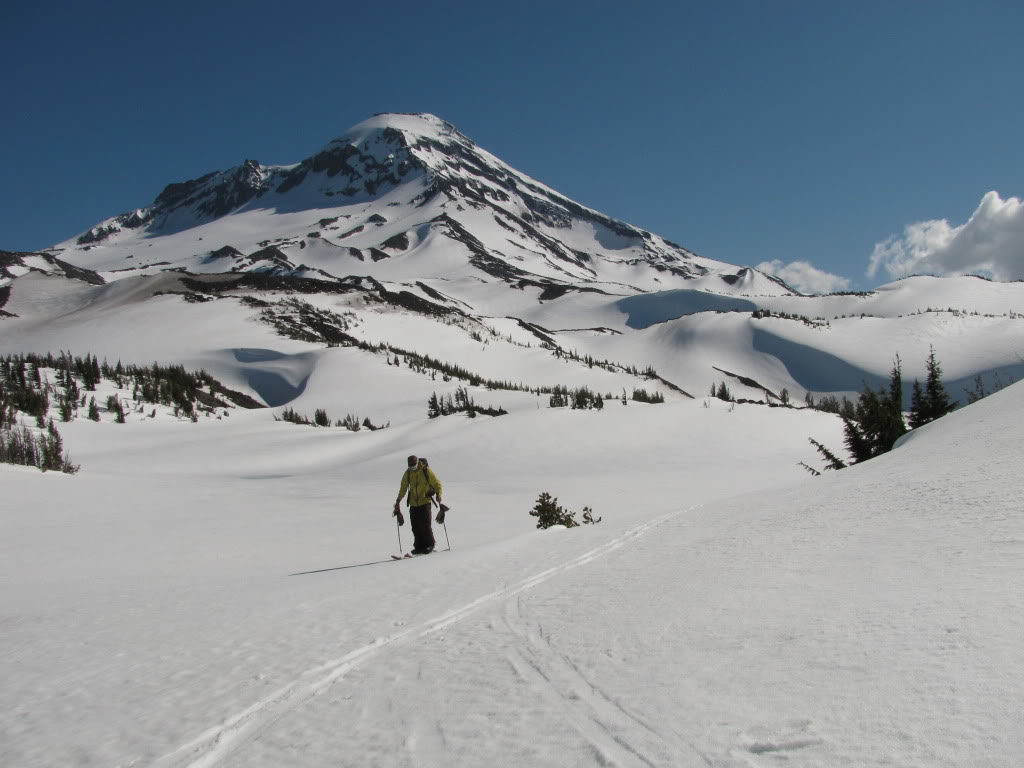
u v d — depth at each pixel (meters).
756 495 15.68
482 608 7.45
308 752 3.95
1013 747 2.68
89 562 18.12
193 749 4.17
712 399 100.88
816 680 3.82
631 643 5.24
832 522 8.88
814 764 2.88
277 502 40.31
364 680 5.25
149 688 5.52
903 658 3.87
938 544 6.49
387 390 189.62
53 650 7.18
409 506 14.35
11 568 17.38
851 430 29.31
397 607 7.97
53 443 51.94
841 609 5.06
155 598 10.73
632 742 3.46
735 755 3.11
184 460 83.56
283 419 141.88
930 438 16.97
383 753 3.80
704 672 4.30
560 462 71.69
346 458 86.12
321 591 9.74
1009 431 12.48
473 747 3.72
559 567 9.61
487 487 50.44
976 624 4.18
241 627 7.62
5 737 4.60
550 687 4.54
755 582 6.49
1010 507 7.27
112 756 4.15
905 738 2.95
